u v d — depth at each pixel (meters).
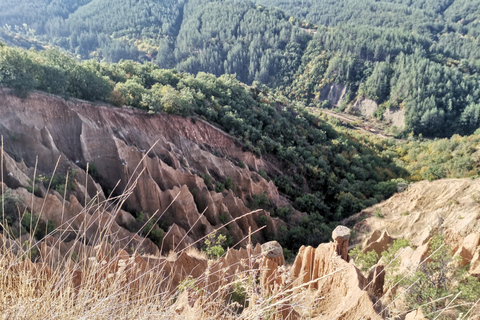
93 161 42.22
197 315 4.70
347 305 13.11
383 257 19.52
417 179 84.88
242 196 54.25
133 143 49.12
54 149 36.84
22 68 39.72
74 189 33.88
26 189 27.45
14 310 3.66
